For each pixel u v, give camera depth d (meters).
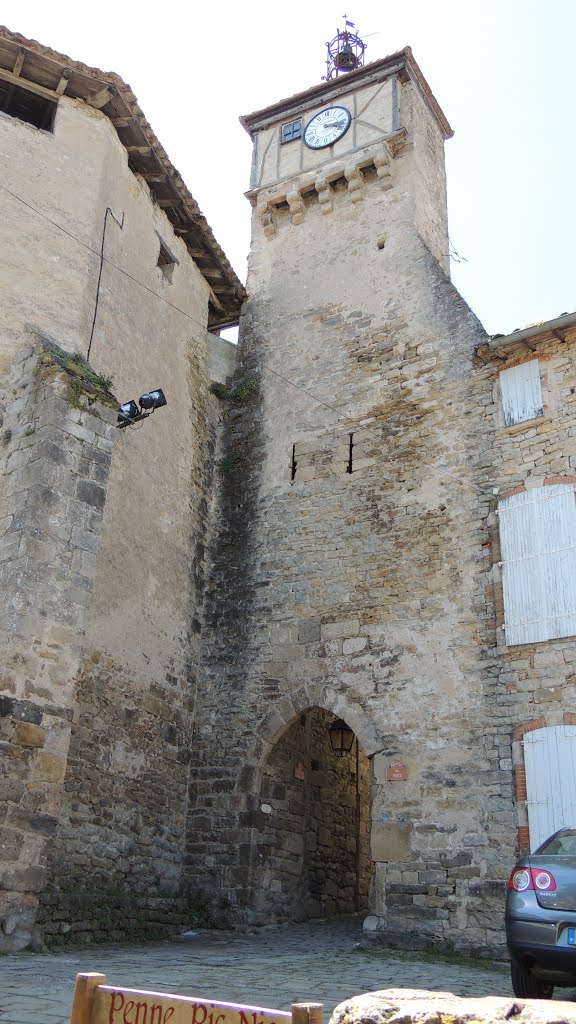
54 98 10.85
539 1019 2.53
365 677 10.21
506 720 9.09
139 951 7.77
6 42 10.05
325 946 8.90
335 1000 5.36
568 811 8.36
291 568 11.37
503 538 9.84
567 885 4.82
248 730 10.80
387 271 12.55
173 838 10.30
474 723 9.27
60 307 9.75
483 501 10.19
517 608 9.43
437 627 9.93
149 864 9.72
